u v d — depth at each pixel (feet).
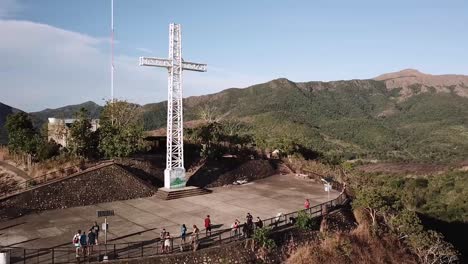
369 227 99.35
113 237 79.82
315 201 114.21
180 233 82.89
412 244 100.94
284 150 168.25
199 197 115.24
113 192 108.06
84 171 106.32
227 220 93.76
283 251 81.76
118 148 116.47
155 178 122.31
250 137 178.09
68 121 138.21
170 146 115.34
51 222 87.66
